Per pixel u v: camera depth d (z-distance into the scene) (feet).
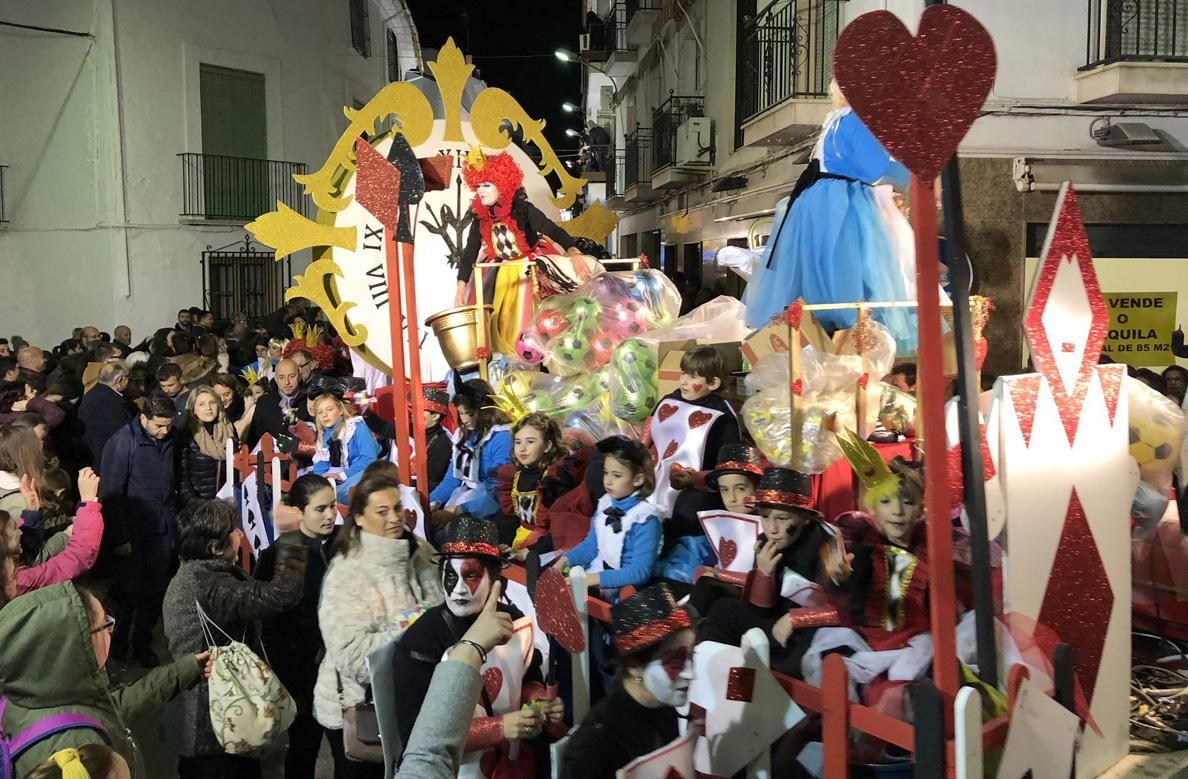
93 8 56.70
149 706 11.92
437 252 23.36
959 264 8.87
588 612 11.03
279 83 67.21
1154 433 14.67
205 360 28.86
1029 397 10.92
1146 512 14.70
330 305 22.56
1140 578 15.49
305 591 14.07
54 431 26.32
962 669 9.10
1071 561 11.29
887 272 16.72
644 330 18.35
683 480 13.42
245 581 13.15
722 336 18.07
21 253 61.11
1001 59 27.91
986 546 8.92
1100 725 11.76
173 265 60.54
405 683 9.76
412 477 17.90
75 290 59.62
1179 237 28.96
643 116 75.97
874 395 14.29
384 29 87.25
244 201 64.54
